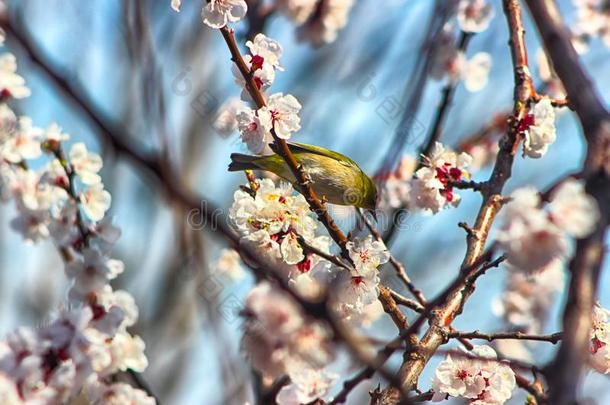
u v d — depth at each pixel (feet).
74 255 25.21
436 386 27.58
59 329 22.29
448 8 44.09
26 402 21.07
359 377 22.70
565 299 13.15
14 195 25.79
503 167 33.81
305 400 24.44
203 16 28.12
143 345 25.23
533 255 16.10
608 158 13.74
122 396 24.39
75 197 25.73
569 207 16.02
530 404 27.45
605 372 27.76
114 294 24.91
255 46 29.35
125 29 18.94
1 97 26.89
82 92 11.63
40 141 26.66
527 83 35.17
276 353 23.20
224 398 27.45
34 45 11.28
